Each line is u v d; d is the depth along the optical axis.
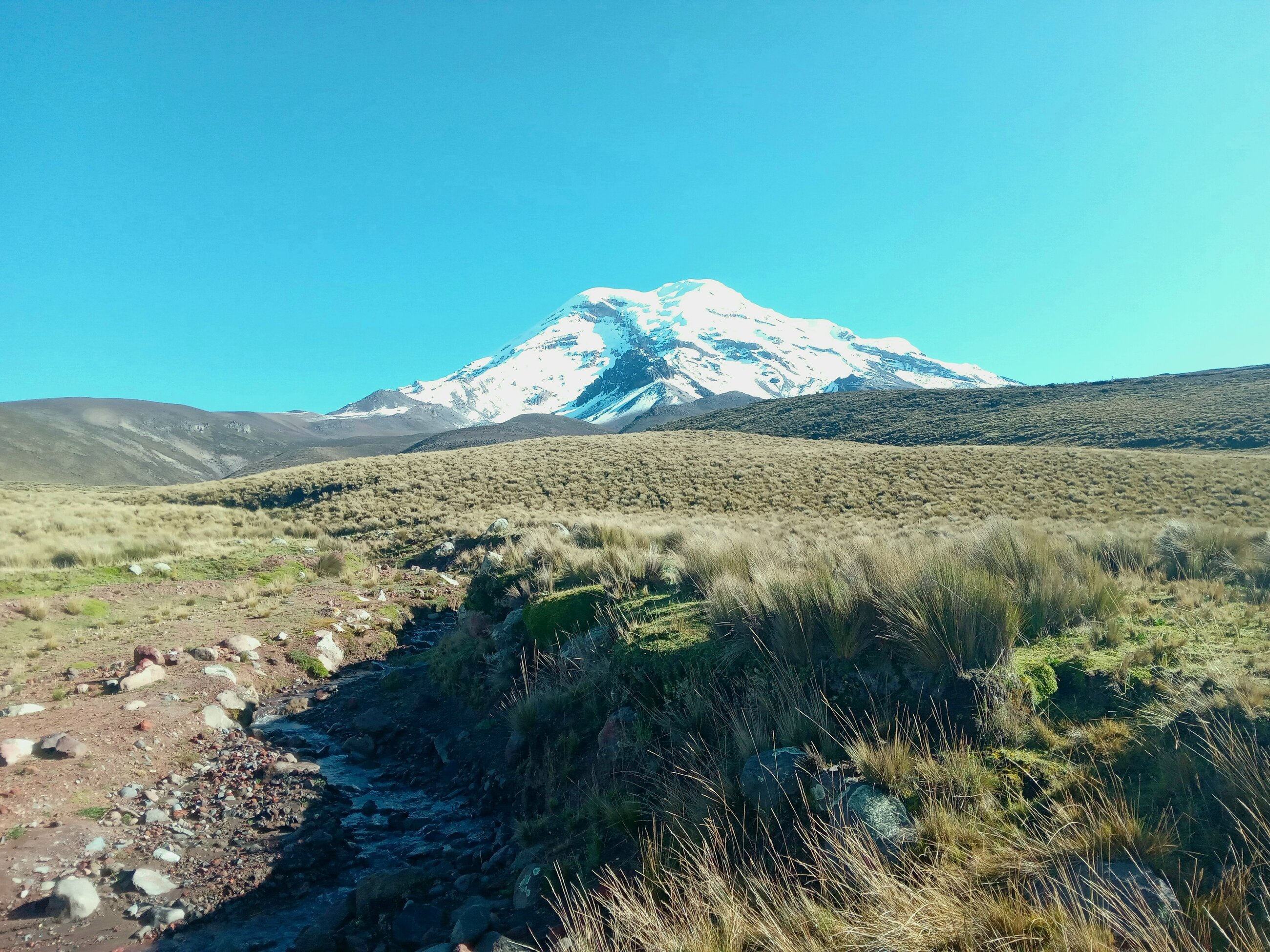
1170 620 5.41
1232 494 24.78
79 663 9.15
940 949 2.82
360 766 7.63
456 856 5.45
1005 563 6.07
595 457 44.44
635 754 5.30
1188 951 2.48
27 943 4.41
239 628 11.46
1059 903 2.79
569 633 7.73
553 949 3.64
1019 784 3.65
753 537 9.71
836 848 3.40
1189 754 3.50
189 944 4.49
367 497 33.78
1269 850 2.84
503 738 7.16
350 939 4.36
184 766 7.16
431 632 13.57
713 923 3.40
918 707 4.48
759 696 4.85
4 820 5.54
